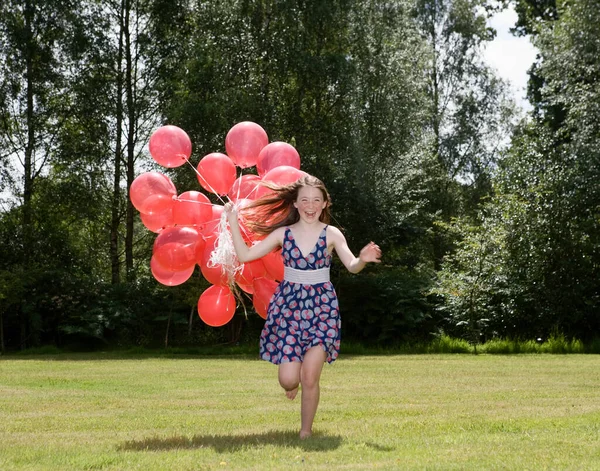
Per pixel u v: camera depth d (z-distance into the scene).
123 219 27.53
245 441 4.71
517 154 19.44
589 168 18.53
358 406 6.77
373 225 22.56
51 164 24.41
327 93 24.12
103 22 23.72
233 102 20.81
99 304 20.34
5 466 3.95
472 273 17.83
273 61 22.77
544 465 3.63
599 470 3.52
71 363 14.33
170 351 18.59
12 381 10.14
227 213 5.26
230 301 6.24
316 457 4.00
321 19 23.14
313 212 5.08
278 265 5.96
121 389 8.95
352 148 23.08
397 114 25.89
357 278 19.62
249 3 22.98
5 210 23.84
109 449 4.52
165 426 5.65
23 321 20.41
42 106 24.03
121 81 24.03
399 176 24.97
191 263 5.97
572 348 16.66
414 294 18.75
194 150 20.59
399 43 27.25
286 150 6.18
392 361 13.81
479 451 4.09
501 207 18.45
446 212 30.91
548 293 17.77
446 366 12.32
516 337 17.44
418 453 4.06
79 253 23.66
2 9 23.36
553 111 28.16
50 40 23.69
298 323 4.94
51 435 5.23
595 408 6.31
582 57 20.67
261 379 10.27
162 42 23.97
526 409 6.30
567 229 17.95
